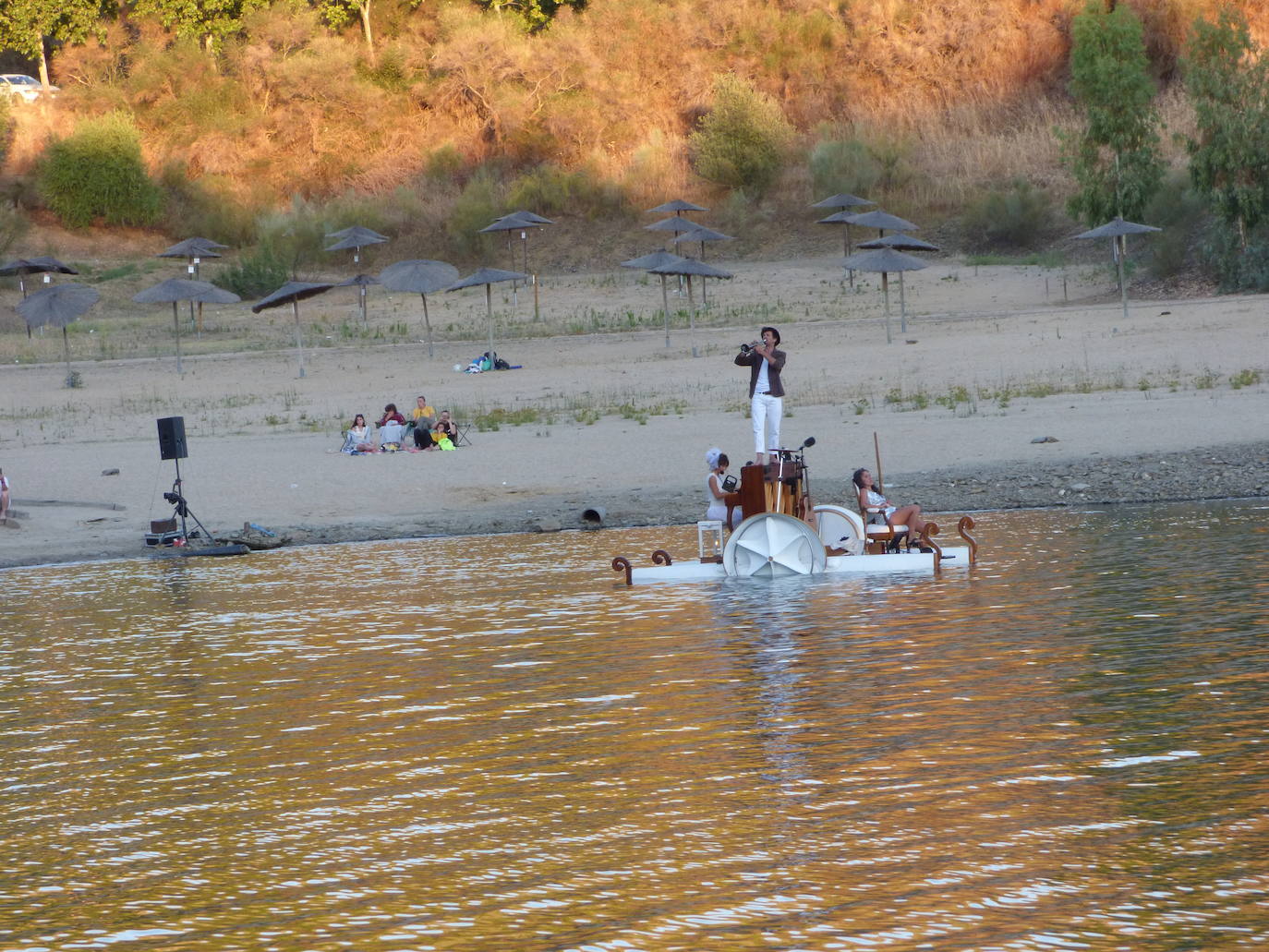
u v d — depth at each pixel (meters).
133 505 57.81
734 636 29.47
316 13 183.88
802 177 154.50
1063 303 110.75
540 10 186.62
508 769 20.08
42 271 124.38
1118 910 14.29
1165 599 30.44
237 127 171.38
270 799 19.22
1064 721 21.02
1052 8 161.88
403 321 122.25
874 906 14.66
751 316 113.81
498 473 61.31
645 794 18.59
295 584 40.91
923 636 28.16
